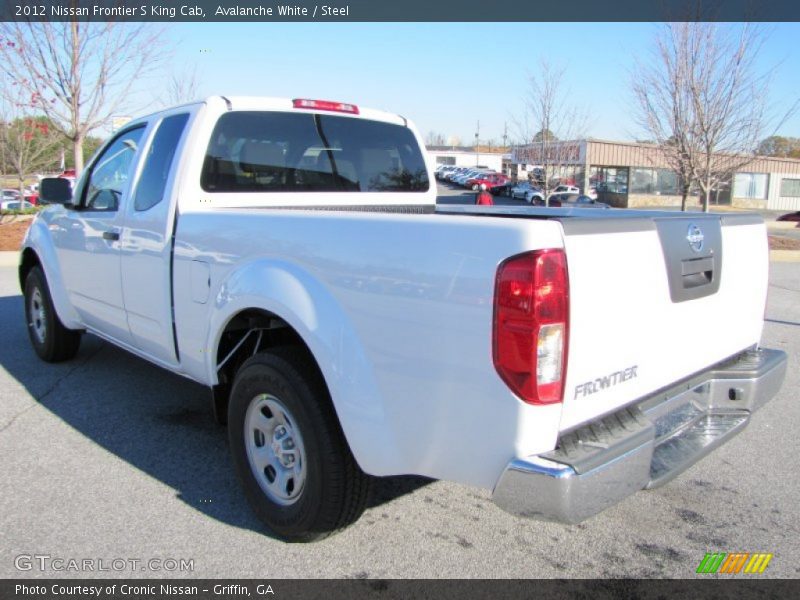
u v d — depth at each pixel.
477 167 86.88
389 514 3.38
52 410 4.73
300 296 2.82
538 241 2.19
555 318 2.22
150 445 4.15
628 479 2.41
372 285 2.58
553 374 2.25
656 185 46.22
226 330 3.39
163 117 4.10
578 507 2.23
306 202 4.20
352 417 2.65
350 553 3.01
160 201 3.80
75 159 13.08
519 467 2.24
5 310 8.20
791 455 4.16
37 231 5.50
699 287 2.91
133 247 4.04
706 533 3.24
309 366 2.89
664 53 15.89
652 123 16.59
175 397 5.04
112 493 3.52
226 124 3.83
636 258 2.54
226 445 4.17
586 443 2.37
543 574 2.89
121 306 4.30
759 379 3.24
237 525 3.23
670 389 2.89
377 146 4.66
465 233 2.33
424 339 2.43
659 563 2.99
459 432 2.39
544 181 32.44
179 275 3.61
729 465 4.01
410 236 2.48
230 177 3.87
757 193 49.56
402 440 2.55
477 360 2.29
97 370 5.70
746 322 3.39
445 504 3.50
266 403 3.09
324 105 4.31
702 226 2.94
